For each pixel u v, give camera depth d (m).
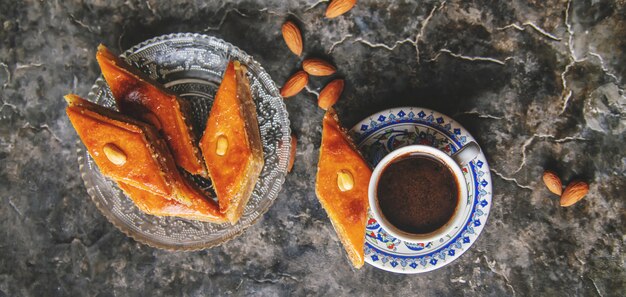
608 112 0.50
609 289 0.52
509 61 0.51
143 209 0.50
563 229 0.52
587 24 0.50
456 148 0.49
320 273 0.54
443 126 0.49
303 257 0.54
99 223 0.54
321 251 0.54
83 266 0.55
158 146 0.49
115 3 0.52
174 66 0.51
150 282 0.55
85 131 0.47
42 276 0.55
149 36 0.52
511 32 0.51
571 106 0.51
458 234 0.49
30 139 0.54
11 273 0.55
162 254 0.54
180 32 0.52
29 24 0.53
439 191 0.47
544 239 0.52
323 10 0.51
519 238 0.52
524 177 0.52
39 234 0.55
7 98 0.54
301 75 0.51
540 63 0.51
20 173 0.54
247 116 0.49
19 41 0.53
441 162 0.47
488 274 0.53
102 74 0.50
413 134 0.49
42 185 0.54
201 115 0.52
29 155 0.54
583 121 0.51
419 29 0.51
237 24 0.52
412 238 0.46
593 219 0.52
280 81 0.52
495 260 0.53
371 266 0.54
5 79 0.54
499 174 0.52
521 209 0.52
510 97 0.51
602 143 0.51
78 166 0.54
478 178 0.48
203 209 0.49
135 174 0.48
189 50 0.50
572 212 0.52
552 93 0.51
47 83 0.53
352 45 0.51
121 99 0.49
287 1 0.51
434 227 0.47
